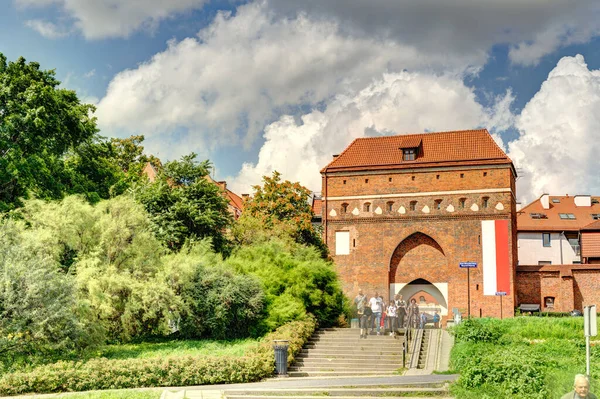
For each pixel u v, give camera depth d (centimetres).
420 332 3381
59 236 3278
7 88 4028
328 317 4088
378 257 5903
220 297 3522
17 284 2620
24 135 3997
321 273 4084
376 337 3497
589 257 6712
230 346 3294
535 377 2106
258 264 4006
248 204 6281
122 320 3262
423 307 5847
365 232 5962
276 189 6169
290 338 3222
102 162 4916
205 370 2534
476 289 5669
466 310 5647
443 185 5847
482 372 2167
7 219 3097
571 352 3089
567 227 7631
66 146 4275
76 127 4284
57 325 2639
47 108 4091
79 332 2736
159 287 3338
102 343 2986
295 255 4731
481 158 5775
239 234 5075
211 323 3509
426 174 5897
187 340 3509
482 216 5731
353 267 5938
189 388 2330
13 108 4006
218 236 4772
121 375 2420
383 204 5950
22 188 3944
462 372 2247
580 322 3775
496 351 2853
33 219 3344
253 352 2852
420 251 5875
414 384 2264
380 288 5853
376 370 2991
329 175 6109
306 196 6203
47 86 4150
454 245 5759
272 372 2805
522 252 7650
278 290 3859
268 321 3588
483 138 5950
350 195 6038
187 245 4416
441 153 5938
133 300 3303
